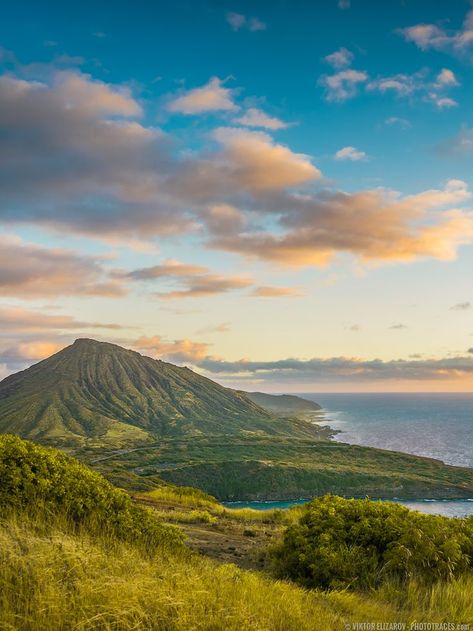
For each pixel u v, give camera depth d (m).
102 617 5.46
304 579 11.30
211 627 6.08
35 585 6.11
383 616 8.07
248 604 7.00
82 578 6.58
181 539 12.01
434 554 11.01
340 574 11.06
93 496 11.30
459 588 9.52
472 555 11.55
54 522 9.59
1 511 9.32
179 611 6.09
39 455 11.55
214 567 10.32
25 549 7.41
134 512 11.67
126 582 6.59
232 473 137.88
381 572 10.98
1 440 11.59
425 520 12.50
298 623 6.85
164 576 7.52
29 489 10.39
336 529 12.55
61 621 5.45
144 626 5.65
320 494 128.25
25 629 5.31
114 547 9.24
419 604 9.01
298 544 12.23
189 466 142.12
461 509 107.81
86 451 194.50
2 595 5.87
